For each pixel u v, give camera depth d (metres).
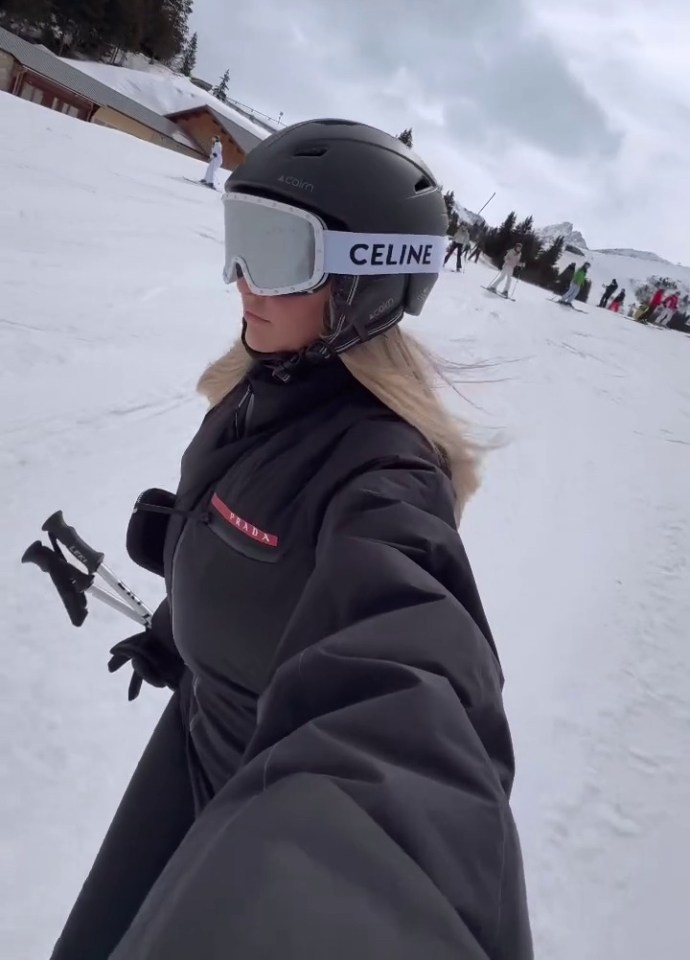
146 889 1.43
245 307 1.10
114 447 4.23
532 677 3.16
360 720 0.57
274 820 0.48
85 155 13.97
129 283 7.32
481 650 0.68
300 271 1.02
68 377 4.91
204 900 0.43
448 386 1.21
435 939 0.42
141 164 15.77
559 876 2.26
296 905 0.42
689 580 4.66
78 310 6.14
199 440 1.24
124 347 5.70
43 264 7.00
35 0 57.62
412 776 0.53
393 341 1.09
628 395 10.58
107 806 2.20
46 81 39.31
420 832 0.49
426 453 0.97
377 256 1.03
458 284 16.70
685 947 2.14
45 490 3.60
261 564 1.01
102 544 3.34
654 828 2.51
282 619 1.01
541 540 4.54
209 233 11.09
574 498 5.45
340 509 0.86
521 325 13.69
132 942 0.53
